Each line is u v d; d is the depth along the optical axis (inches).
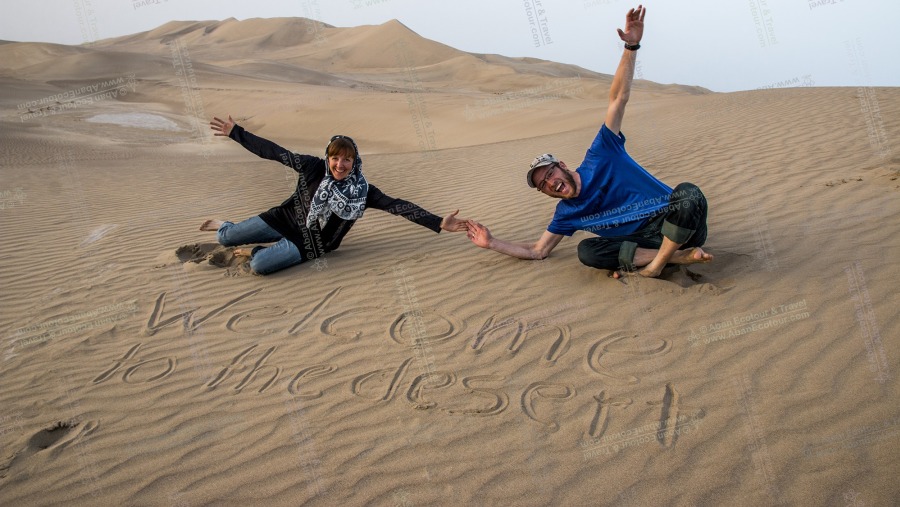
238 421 146.3
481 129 995.9
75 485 128.7
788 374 141.7
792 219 227.8
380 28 3516.2
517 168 431.8
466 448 131.3
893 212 216.7
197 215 323.3
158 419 149.1
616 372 152.1
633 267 193.2
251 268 227.6
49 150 627.8
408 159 528.4
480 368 159.9
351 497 120.1
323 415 146.0
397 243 259.8
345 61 3346.5
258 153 223.8
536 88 1994.3
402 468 127.0
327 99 1344.7
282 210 235.1
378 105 1254.9
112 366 174.4
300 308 202.7
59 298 222.8
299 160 225.8
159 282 229.6
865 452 117.0
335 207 223.6
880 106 407.8
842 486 111.0
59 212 340.5
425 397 149.8
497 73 2615.7
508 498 117.1
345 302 204.8
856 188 249.0
